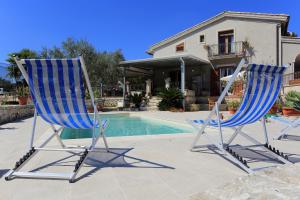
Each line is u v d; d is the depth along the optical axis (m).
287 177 2.27
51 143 4.55
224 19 17.36
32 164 3.20
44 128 7.04
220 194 2.01
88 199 2.15
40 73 2.79
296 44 15.61
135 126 9.32
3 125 7.77
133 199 2.14
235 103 11.27
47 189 2.37
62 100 2.95
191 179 2.62
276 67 3.11
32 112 12.02
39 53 21.91
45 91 2.89
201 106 15.65
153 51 21.11
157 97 16.19
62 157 3.55
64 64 2.71
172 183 2.51
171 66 18.81
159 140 4.84
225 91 3.30
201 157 3.53
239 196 1.91
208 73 17.84
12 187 2.42
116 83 24.69
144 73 20.56
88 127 3.24
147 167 3.06
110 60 24.77
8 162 3.29
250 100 3.21
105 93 21.09
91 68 22.38
